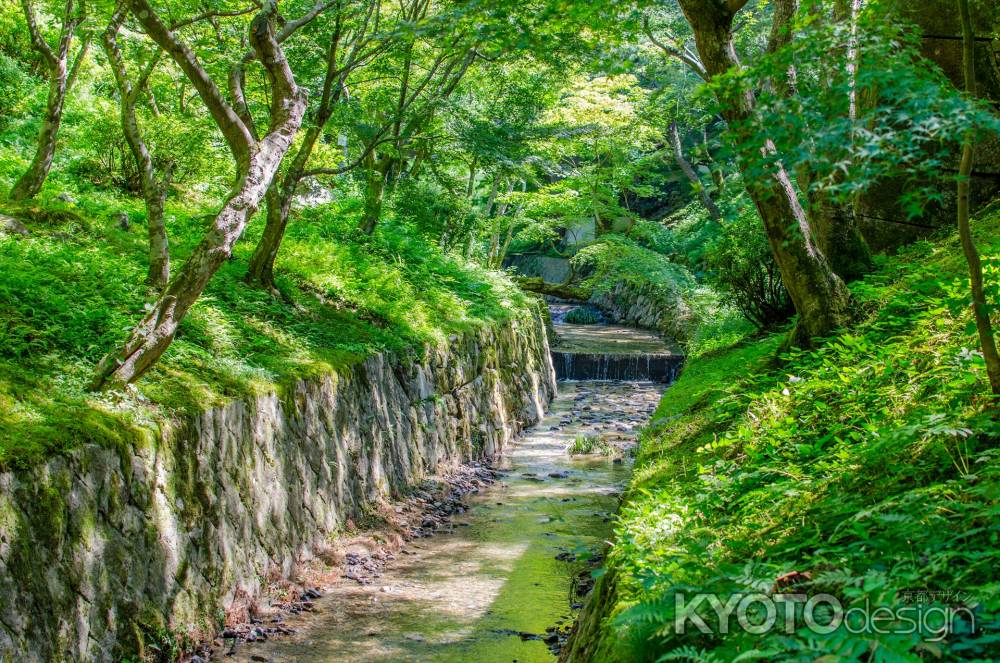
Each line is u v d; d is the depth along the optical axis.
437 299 12.74
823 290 6.49
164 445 5.23
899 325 5.62
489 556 7.80
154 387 5.68
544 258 36.94
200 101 12.48
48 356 5.39
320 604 6.36
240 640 5.52
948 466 3.19
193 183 12.51
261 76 10.31
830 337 6.30
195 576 5.35
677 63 21.53
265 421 6.45
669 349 21.78
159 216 7.21
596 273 27.16
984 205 8.61
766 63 3.20
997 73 8.77
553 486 10.63
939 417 3.30
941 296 5.62
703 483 4.48
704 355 12.14
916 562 2.52
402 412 9.44
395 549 7.78
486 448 12.10
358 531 7.74
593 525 8.91
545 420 15.48
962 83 8.89
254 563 6.05
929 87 2.49
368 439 8.37
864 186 2.39
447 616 6.32
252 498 6.12
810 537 3.14
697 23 5.98
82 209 8.93
